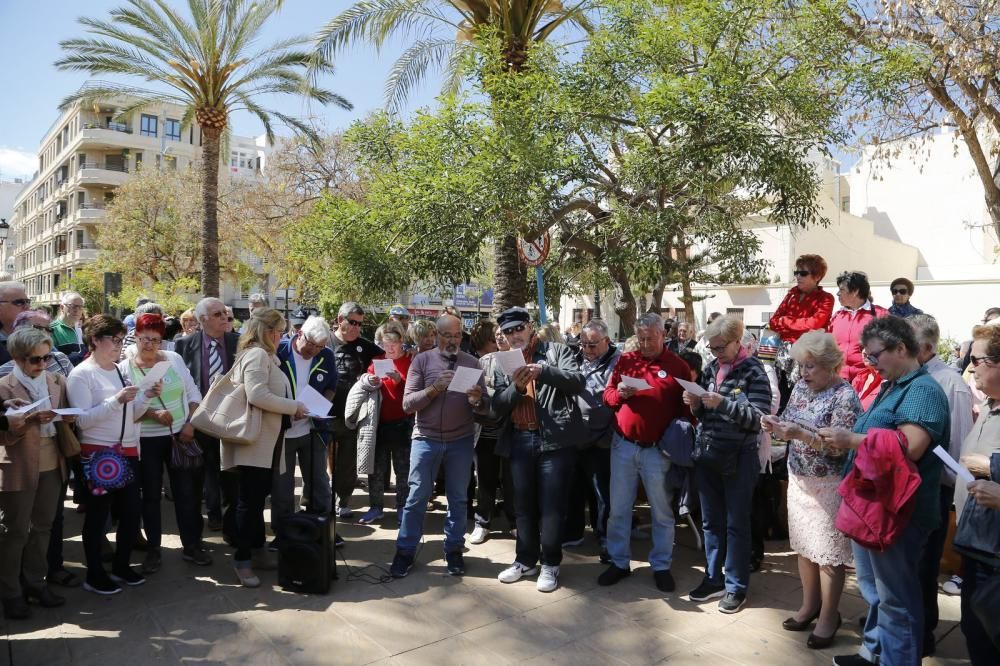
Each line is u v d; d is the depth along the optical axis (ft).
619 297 38.22
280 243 85.71
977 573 10.11
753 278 38.65
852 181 98.58
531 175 29.17
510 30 34.63
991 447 10.21
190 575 16.30
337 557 17.78
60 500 15.07
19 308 17.75
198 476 17.01
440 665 12.25
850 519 10.56
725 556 14.99
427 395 16.02
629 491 16.01
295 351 18.75
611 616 14.34
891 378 10.70
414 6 39.81
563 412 15.56
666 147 30.09
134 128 155.74
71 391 14.43
